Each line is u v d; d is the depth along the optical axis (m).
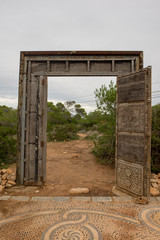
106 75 5.20
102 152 8.16
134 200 4.20
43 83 5.28
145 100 4.18
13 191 4.83
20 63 5.30
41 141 5.21
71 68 5.32
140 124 4.30
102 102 7.45
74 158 8.92
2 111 15.18
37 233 2.92
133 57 5.12
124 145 4.77
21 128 5.25
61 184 5.43
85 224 3.17
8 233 2.93
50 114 25.19
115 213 3.59
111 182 5.63
